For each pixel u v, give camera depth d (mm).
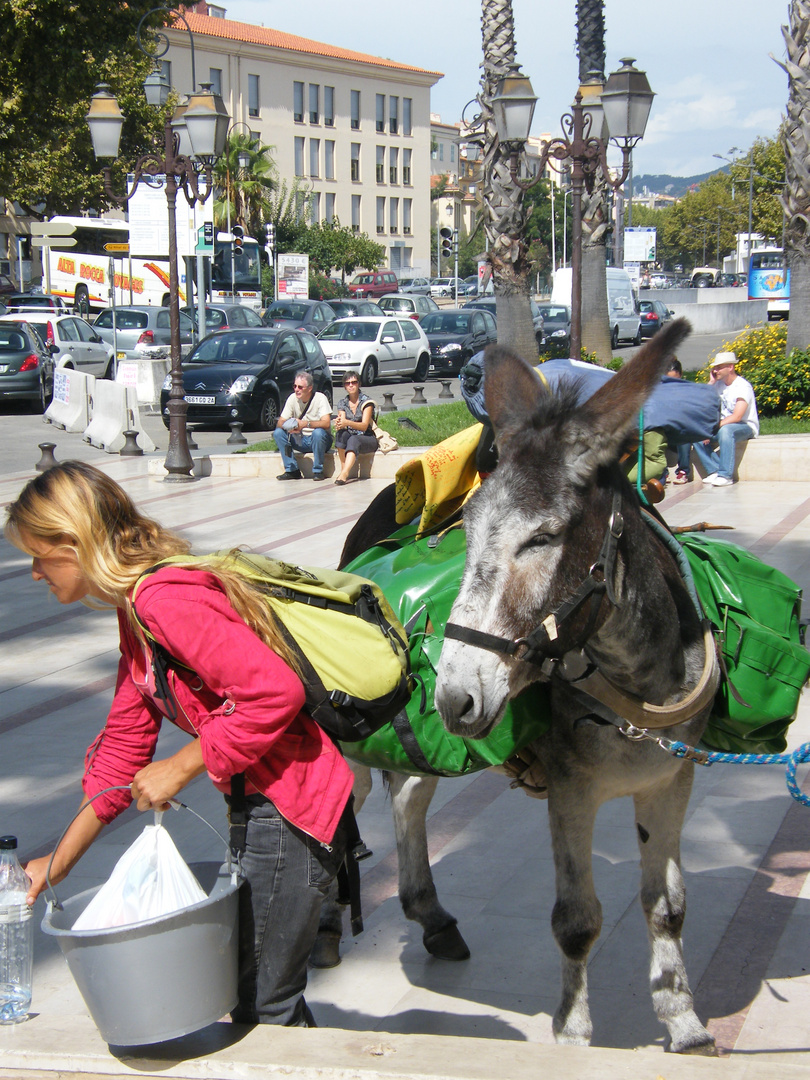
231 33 70688
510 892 4613
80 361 26594
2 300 37344
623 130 14336
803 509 11594
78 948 2486
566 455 2791
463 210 103375
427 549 3877
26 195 37531
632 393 2783
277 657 2541
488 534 2711
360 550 4859
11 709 6973
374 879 4836
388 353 29766
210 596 2535
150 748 2896
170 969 2498
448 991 3932
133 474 16281
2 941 3035
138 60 34312
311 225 70312
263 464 15812
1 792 5688
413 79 82125
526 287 17641
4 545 12039
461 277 90250
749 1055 3434
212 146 14891
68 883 4773
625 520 2994
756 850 4848
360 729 2730
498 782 5785
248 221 56406
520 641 2691
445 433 17391
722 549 3939
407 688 2836
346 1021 3760
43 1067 2773
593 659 3084
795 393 15984
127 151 39312
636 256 55906
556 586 2732
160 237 30000
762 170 72625
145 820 5434
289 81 74188
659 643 3150
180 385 15375
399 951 4230
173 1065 2688
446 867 4852
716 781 5625
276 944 2732
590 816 3365
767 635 3594
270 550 10805
